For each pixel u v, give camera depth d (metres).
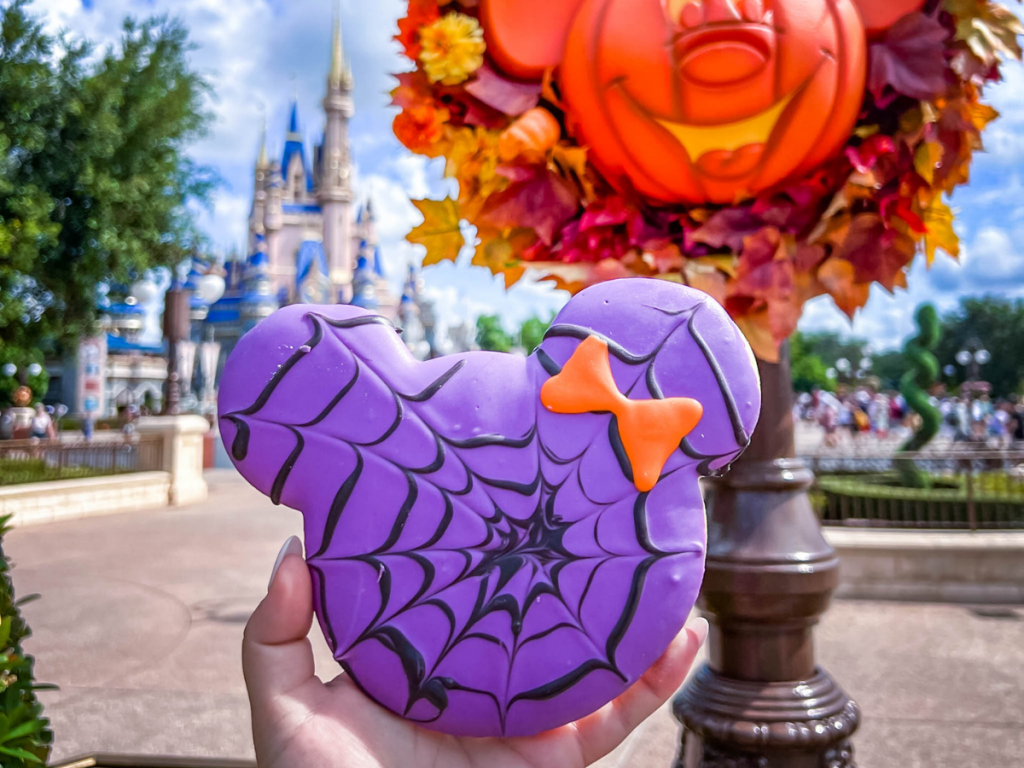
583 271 1.41
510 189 1.37
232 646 4.98
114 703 4.04
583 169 1.37
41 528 9.58
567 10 1.32
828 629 5.42
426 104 1.40
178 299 12.48
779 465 1.78
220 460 18.23
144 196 14.87
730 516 1.79
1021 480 7.70
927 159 1.32
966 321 63.75
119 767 2.50
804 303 1.38
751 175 1.32
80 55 13.73
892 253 1.36
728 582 1.71
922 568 6.23
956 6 1.30
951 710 3.95
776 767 1.71
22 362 15.15
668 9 1.23
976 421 23.44
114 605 5.96
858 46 1.27
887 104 1.34
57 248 14.05
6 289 12.80
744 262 1.34
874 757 3.41
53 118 13.55
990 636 5.22
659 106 1.25
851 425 26.25
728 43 1.19
